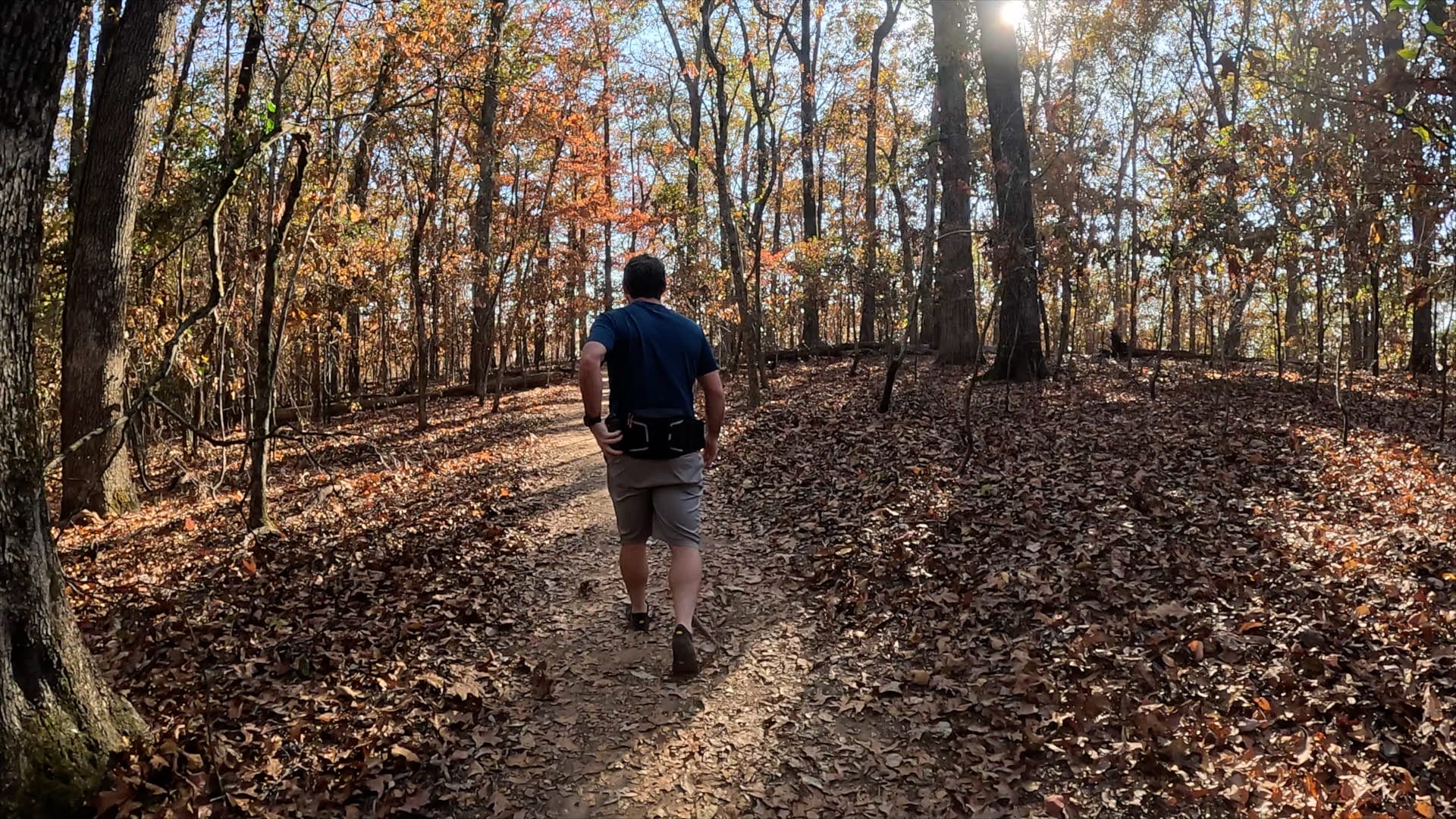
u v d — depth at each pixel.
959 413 10.17
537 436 13.61
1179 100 21.23
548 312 22.77
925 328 21.20
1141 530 5.29
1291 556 4.79
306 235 6.98
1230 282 9.66
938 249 11.75
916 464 7.54
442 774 3.03
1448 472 6.51
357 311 16.39
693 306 19.17
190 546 6.70
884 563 5.02
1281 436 8.25
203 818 2.74
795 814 2.79
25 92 2.46
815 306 20.47
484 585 5.16
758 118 14.15
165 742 3.00
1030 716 3.28
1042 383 12.17
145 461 9.94
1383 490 6.16
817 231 25.25
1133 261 12.98
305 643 4.23
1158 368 11.23
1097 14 19.58
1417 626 3.76
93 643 4.39
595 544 6.16
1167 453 7.55
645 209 25.16
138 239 8.95
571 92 18.36
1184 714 3.20
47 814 2.57
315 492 8.84
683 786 2.95
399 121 12.85
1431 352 14.41
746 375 19.70
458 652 4.11
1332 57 4.91
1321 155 7.65
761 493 7.45
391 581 5.28
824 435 9.68
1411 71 3.55
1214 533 5.25
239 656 4.07
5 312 2.56
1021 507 5.90
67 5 2.52
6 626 2.60
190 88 10.60
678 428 3.50
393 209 17.05
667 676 3.79
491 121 16.94
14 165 2.48
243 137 7.32
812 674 3.78
